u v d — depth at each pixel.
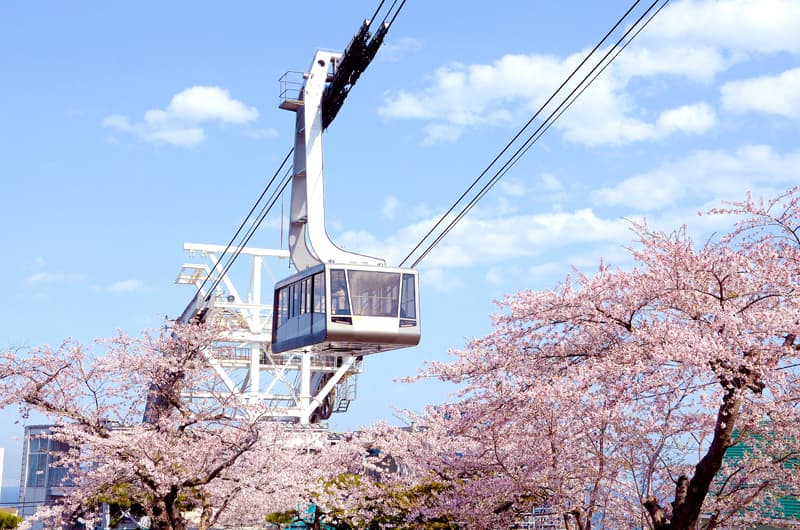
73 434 23.91
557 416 16.38
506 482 18.55
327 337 30.38
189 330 26.62
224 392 26.55
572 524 20.78
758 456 15.68
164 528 23.91
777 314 13.97
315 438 27.73
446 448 22.70
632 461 16.20
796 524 16.59
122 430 24.75
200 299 47.62
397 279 31.62
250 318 51.25
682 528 14.30
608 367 14.78
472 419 17.20
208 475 23.55
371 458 28.89
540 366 16.50
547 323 16.23
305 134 36.19
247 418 24.23
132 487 25.02
